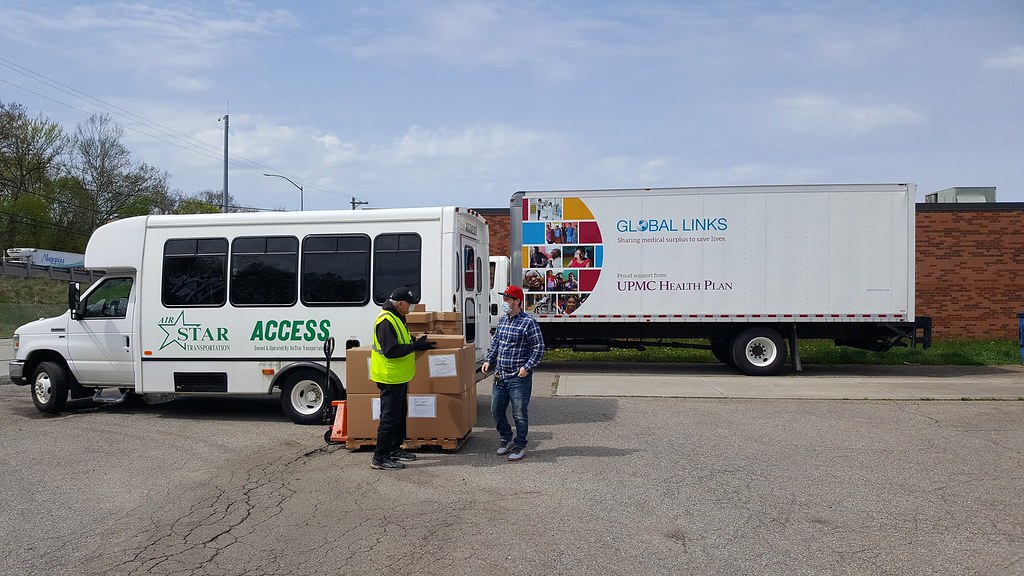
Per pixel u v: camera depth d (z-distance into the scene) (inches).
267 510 249.8
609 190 645.3
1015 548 206.5
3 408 472.7
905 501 252.2
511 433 324.8
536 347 314.2
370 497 263.4
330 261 403.9
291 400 404.5
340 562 201.8
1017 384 547.5
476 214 433.7
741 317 629.9
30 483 285.9
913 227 618.5
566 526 228.5
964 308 843.4
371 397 333.4
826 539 215.2
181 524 236.1
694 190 634.8
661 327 657.6
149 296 419.8
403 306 307.3
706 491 265.6
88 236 2071.9
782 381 573.6
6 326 1286.9
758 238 628.4
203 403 485.7
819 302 623.5
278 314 406.0
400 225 398.9
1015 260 840.3
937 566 193.8
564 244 650.2
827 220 622.8
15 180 1996.8
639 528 226.1
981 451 327.9
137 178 2146.9
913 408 444.8
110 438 369.7
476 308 433.4
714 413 428.8
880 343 641.6
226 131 1289.4
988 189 888.3
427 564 199.2
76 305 435.2
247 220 412.2
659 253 639.8
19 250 1782.7
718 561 198.8
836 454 323.0
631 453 326.6
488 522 233.3
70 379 441.4
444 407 328.5
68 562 203.9
